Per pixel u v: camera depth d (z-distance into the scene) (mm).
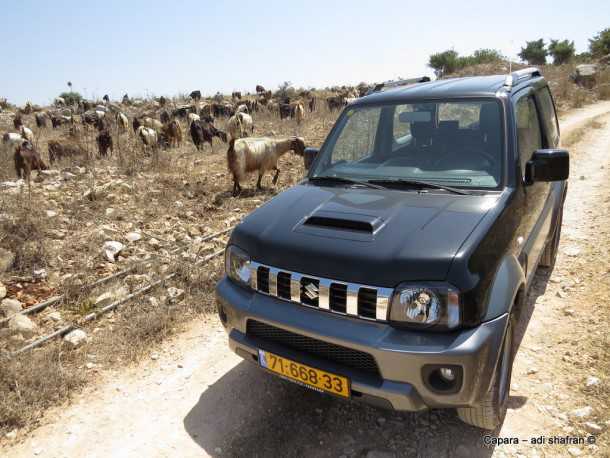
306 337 2604
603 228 5945
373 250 2469
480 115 3365
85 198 7688
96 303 4516
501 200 2871
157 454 2865
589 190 7762
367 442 2865
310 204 3084
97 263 5410
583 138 12406
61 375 3469
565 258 5223
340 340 2404
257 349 2785
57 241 5910
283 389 3412
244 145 8812
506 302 2508
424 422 2998
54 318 4285
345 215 2789
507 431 2855
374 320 2389
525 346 3688
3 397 3217
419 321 2305
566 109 19891
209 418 3156
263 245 2809
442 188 3047
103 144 12602
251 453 2838
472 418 2740
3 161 11391
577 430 2816
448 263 2328
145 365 3740
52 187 8367
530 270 3455
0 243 5488
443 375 2334
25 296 4664
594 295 4324
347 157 3762
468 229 2541
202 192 8883
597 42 41188
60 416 3191
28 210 6344
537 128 4074
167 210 7562
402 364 2283
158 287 4840
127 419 3170
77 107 32594
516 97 3572
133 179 9297
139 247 6016
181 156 13719
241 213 7695
